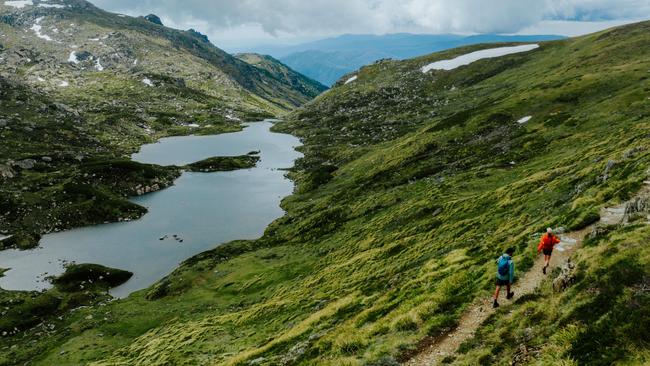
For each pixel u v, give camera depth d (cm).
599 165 5616
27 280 10438
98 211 14550
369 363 2542
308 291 7181
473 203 7862
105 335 7962
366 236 9481
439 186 10556
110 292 10119
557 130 10975
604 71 15162
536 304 2338
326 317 4353
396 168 14462
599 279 2073
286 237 12075
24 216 13825
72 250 12194
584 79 14650
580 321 1892
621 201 3438
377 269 6656
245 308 7825
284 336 4309
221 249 11731
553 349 1825
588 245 2672
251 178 19262
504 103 15938
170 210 15362
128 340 7688
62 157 19350
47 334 8319
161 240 12825
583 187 4916
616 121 9712
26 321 8794
